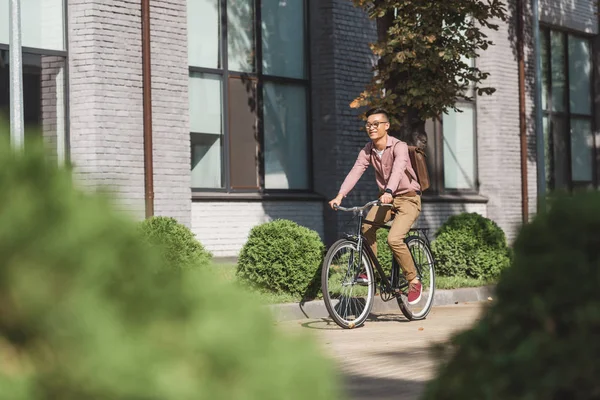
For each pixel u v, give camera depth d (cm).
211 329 202
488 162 2536
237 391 200
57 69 1639
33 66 1608
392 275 1281
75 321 197
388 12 1766
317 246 1409
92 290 200
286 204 1989
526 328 290
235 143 1917
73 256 201
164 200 1728
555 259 289
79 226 204
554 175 2825
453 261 1798
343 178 2067
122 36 1672
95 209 207
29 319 198
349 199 2070
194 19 1850
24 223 202
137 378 195
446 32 1752
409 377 826
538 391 279
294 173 2033
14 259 200
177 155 1753
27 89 1599
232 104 1916
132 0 1689
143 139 1700
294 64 2044
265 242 1397
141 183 1695
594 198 300
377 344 1051
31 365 197
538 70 2458
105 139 1642
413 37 1697
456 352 298
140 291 203
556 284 287
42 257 200
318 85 2067
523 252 300
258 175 1956
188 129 1772
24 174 207
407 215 1257
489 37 2519
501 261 1802
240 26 1934
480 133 2541
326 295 1185
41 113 1617
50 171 209
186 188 1769
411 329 1202
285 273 1385
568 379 277
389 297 1280
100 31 1641
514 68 2598
